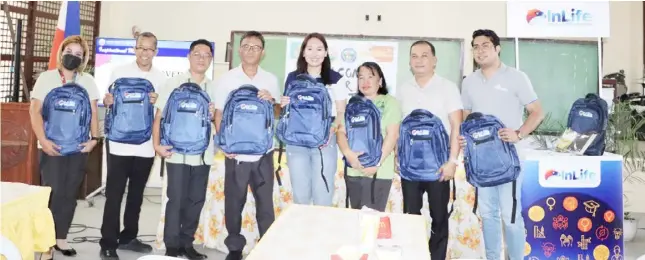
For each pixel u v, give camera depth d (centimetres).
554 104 425
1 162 412
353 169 315
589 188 320
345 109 318
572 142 326
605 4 335
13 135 413
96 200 529
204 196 334
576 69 425
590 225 321
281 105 319
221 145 317
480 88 313
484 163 313
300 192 319
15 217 206
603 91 470
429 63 311
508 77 310
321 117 313
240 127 314
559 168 319
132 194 350
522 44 430
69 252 349
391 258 156
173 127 322
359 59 406
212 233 374
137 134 333
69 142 331
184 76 326
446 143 312
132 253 357
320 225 200
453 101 311
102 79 493
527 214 321
